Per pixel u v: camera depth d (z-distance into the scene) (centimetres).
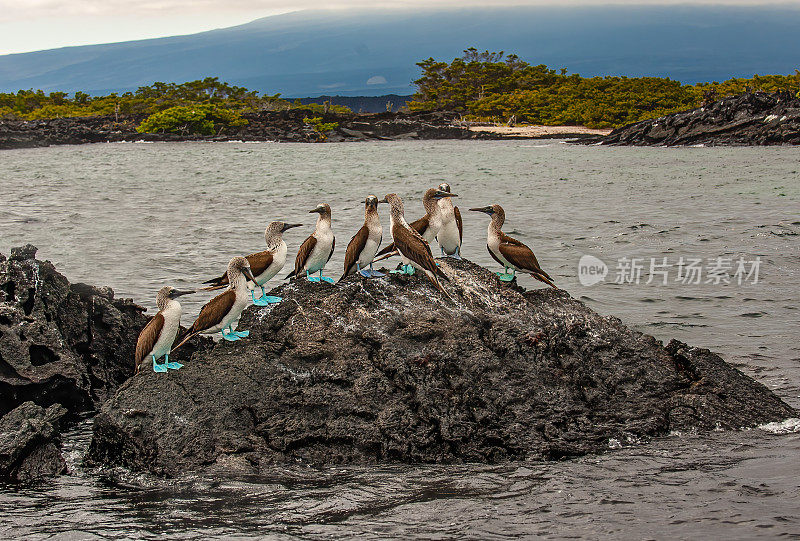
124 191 6031
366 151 11700
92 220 4150
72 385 1327
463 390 1149
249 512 934
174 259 2864
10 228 3825
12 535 893
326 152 11600
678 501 930
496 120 18725
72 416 1332
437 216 1432
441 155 10419
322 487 997
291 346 1221
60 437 1168
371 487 993
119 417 1088
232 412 1106
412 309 1283
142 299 2184
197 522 914
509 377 1173
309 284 1326
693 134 10856
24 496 1003
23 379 1285
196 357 1198
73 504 973
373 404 1120
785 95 10812
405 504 943
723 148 9938
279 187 6266
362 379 1144
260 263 1301
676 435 1132
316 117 16825
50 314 1409
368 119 17300
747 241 3072
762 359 1534
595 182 6147
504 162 8812
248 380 1141
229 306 1191
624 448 1093
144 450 1066
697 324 1831
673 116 11381
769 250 2852
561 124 17425
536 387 1166
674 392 1207
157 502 968
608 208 4400
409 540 855
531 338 1230
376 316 1262
